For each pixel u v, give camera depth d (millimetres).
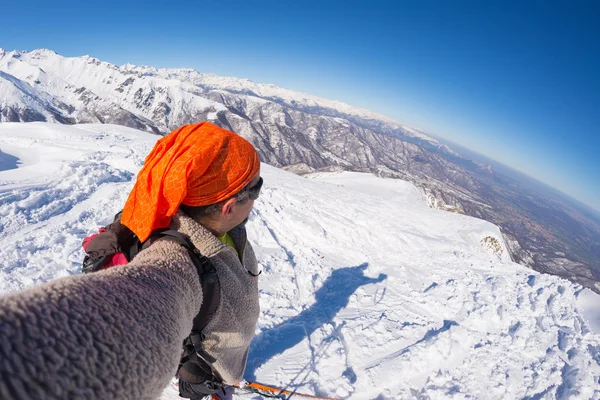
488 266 7723
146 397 441
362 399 3865
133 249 953
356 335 4867
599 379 3996
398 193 21797
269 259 7219
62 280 436
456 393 3908
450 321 5371
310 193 12062
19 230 6387
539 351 4480
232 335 1138
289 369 4113
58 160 12211
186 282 743
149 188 841
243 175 877
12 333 271
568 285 6555
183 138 888
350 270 7406
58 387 282
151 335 487
